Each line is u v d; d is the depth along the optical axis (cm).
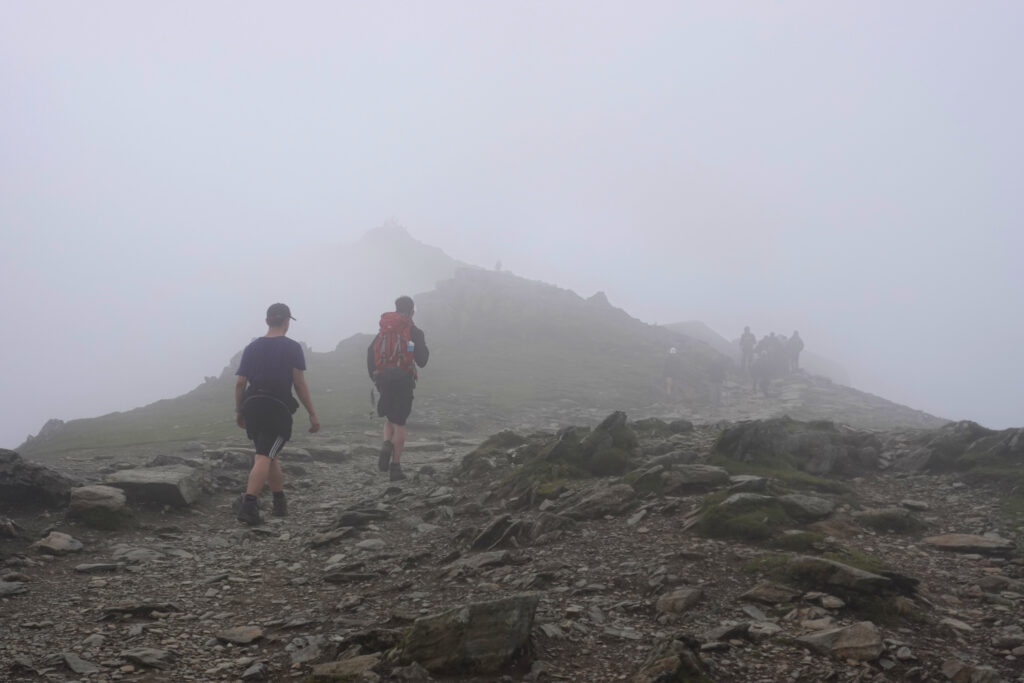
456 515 704
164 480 767
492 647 346
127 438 1719
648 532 562
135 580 533
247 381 737
